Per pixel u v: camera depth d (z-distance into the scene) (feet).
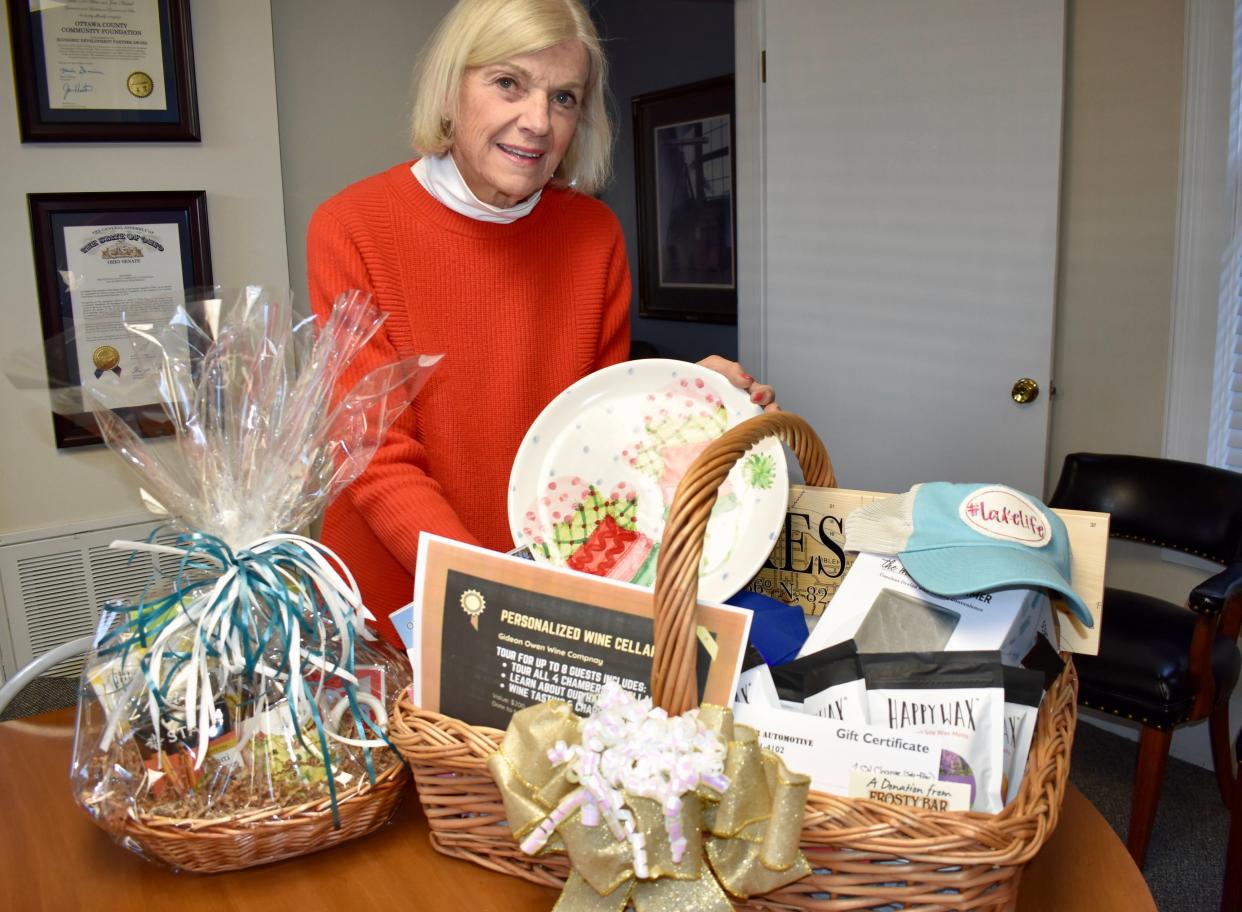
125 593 8.67
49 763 3.39
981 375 9.20
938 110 9.05
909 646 2.94
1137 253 8.70
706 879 2.32
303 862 2.83
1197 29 8.00
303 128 9.37
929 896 2.33
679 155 14.16
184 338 3.13
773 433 2.92
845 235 9.94
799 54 9.97
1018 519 2.91
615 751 2.27
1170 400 8.66
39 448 8.23
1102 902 2.71
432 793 2.73
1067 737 2.64
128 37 8.09
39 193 7.99
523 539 3.56
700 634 2.63
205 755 2.69
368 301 3.49
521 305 4.28
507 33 3.44
